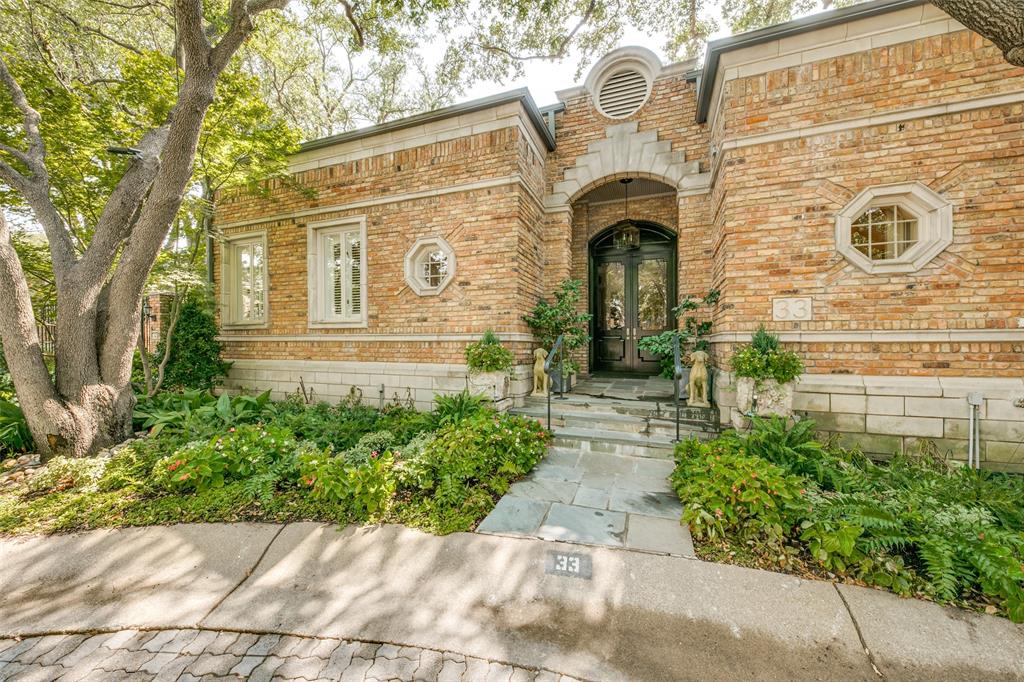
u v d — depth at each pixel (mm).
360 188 6902
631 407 5340
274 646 2117
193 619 2318
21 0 5965
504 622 2238
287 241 7488
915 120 4168
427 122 6379
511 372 5797
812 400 4434
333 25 8594
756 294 4719
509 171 5980
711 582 2445
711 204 6297
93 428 4734
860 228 4535
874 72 4289
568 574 2557
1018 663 1865
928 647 1964
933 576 2322
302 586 2570
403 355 6625
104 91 7016
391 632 2189
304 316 7375
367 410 6223
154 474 3824
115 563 2797
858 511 2719
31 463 4480
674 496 3582
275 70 11180
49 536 3084
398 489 3621
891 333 4207
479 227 6152
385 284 6742
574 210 8336
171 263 7141
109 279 6133
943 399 4035
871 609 2195
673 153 6684
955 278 4039
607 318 8578
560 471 4160
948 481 3258
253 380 7734
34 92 5398
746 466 3088
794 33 4434
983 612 2145
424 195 6422
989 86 3941
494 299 6055
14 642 2193
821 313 4461
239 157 6234
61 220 5020
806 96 4516
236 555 2855
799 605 2248
